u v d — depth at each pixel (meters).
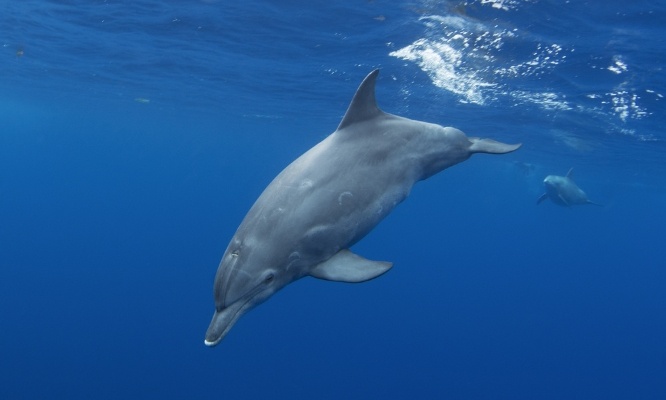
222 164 95.12
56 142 85.31
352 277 4.60
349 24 13.12
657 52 11.68
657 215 70.75
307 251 4.77
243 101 26.64
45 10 15.10
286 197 4.86
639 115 17.28
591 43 11.79
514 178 50.50
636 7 9.85
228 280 4.44
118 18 15.14
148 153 87.88
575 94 15.95
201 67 19.98
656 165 28.48
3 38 19.14
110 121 47.00
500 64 14.13
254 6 12.95
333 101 22.61
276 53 16.59
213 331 4.29
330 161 5.20
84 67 22.59
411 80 17.14
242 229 4.72
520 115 20.22
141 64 20.62
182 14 14.21
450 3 10.84
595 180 41.28
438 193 84.69
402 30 12.88
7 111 50.31
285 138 43.16
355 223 5.05
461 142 6.22
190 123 41.34
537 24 11.19
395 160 5.54
